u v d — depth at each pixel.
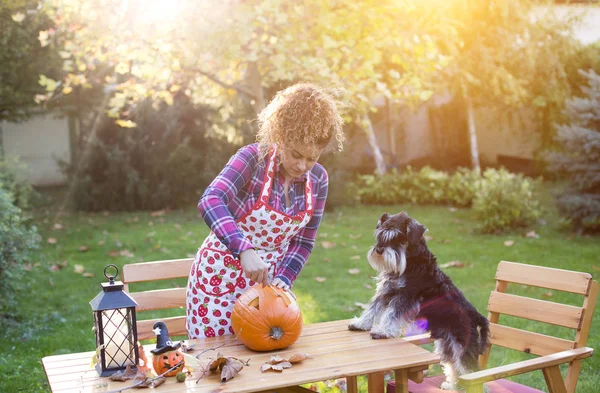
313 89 2.50
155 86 8.91
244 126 12.20
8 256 5.94
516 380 4.37
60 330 5.67
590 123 9.80
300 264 2.85
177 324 3.48
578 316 3.02
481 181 12.11
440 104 15.98
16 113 12.38
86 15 7.60
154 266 3.39
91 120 13.09
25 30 10.61
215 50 7.77
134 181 12.30
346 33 7.62
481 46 12.50
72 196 12.59
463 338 3.16
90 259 8.40
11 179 9.15
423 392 2.95
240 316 2.56
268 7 6.89
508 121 15.08
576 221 9.42
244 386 2.20
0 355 4.98
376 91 8.58
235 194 2.60
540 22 13.02
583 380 4.27
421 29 8.40
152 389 2.19
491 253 8.27
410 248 3.15
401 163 16.33
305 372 2.34
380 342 2.75
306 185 2.75
